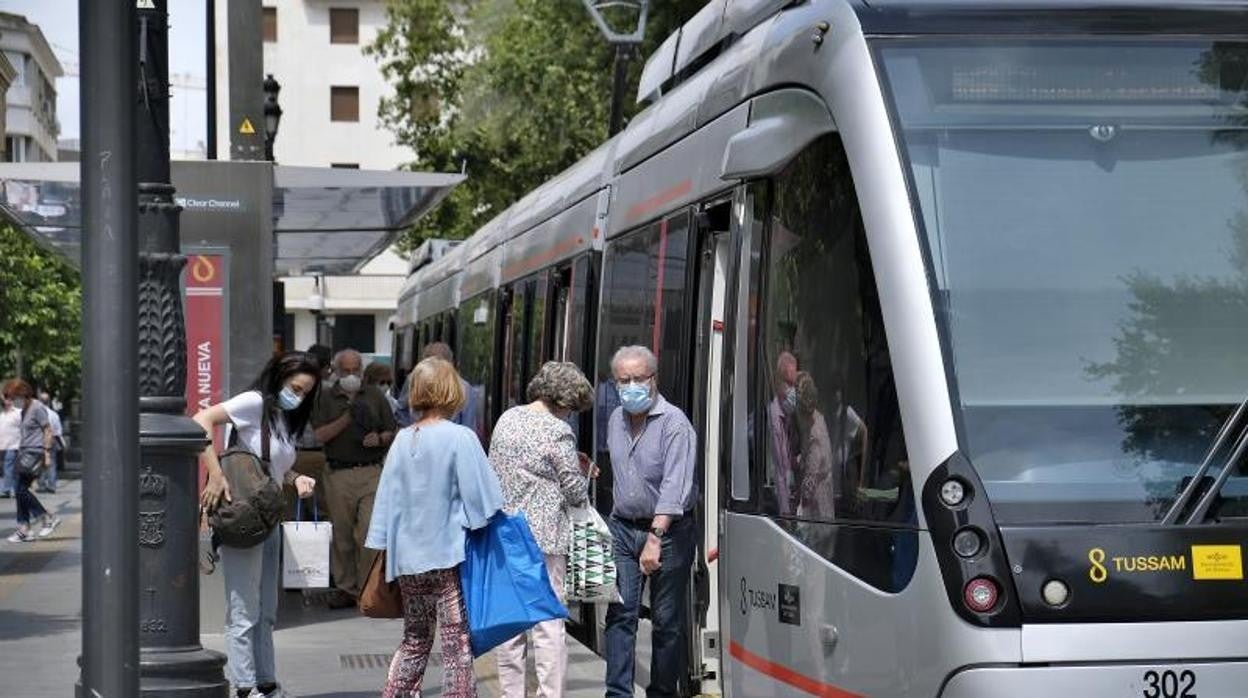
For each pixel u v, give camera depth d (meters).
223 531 10.31
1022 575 7.09
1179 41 7.94
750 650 8.78
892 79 7.85
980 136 7.77
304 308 79.38
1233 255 7.67
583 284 14.16
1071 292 7.56
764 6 9.98
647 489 10.22
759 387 8.80
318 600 17.33
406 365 32.91
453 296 25.08
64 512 34.53
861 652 7.59
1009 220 7.63
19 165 14.34
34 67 102.44
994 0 8.05
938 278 7.53
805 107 8.37
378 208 17.48
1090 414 7.37
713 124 10.09
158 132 9.82
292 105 78.50
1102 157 7.79
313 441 16.64
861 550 7.59
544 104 38.16
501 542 9.21
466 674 9.23
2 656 13.62
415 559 9.17
